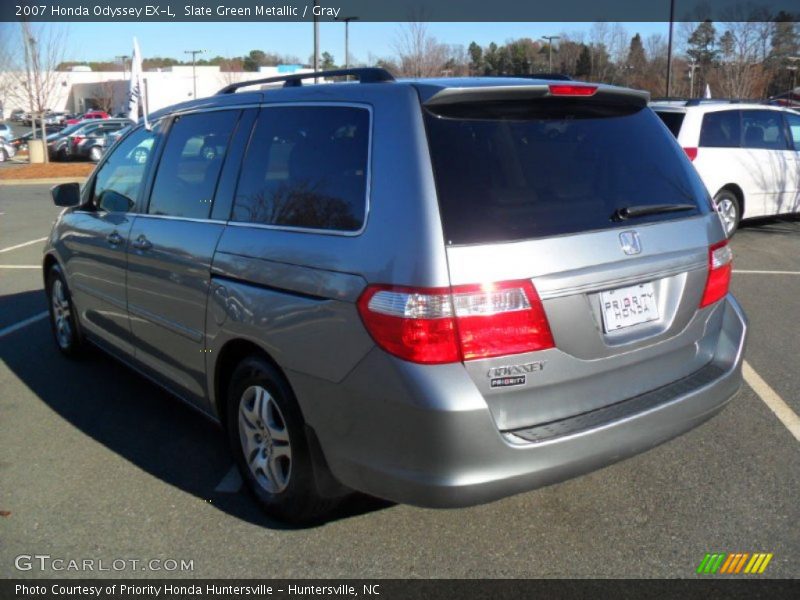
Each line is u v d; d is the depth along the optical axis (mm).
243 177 3668
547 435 2855
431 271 2701
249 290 3357
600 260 3000
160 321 4176
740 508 3570
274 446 3404
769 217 12195
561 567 3145
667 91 24125
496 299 2756
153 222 4262
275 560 3221
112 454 4250
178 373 4145
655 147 3523
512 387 2811
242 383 3545
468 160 2926
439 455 2717
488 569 3139
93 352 5965
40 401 5043
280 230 3322
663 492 3727
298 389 3127
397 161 2914
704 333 3496
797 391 5020
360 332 2840
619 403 3133
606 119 3430
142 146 4699
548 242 2893
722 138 10320
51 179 23781
